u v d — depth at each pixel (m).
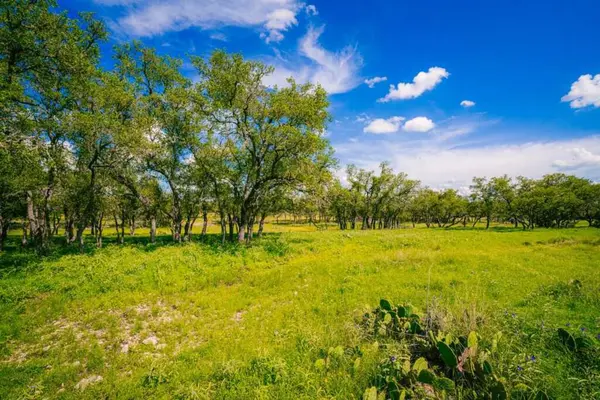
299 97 20.31
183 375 5.47
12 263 14.78
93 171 17.42
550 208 56.97
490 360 4.78
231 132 20.81
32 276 11.90
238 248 18.25
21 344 7.02
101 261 13.93
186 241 22.97
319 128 21.03
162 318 8.54
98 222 26.72
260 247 19.08
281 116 20.25
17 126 13.01
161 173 21.03
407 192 58.12
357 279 11.58
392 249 20.48
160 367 5.74
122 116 19.27
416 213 85.12
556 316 7.20
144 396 5.07
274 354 6.09
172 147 20.56
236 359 5.88
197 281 11.72
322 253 18.59
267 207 29.48
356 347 5.98
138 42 20.09
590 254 16.61
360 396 4.59
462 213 74.19
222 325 7.90
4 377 5.49
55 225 35.50
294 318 8.08
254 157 21.44
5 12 13.23
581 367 4.67
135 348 6.71
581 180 64.12
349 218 62.34
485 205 63.97
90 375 5.80
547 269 12.88
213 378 5.38
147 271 12.43
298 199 24.56
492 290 9.80
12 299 9.59
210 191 24.12
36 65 14.96
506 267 13.32
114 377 5.61
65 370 5.80
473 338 4.80
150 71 21.28
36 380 5.50
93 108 17.39
